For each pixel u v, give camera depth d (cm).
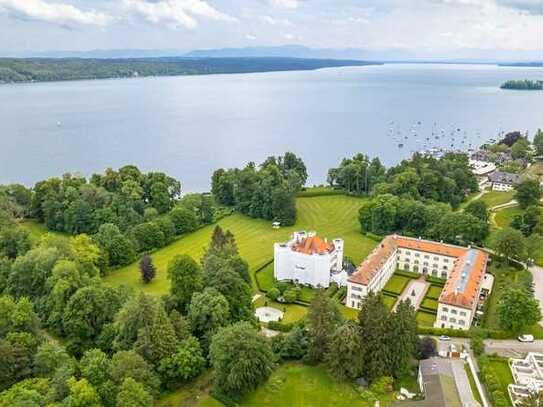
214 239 14112
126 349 9169
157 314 9112
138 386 7650
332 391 9125
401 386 9325
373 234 17962
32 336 9500
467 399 8619
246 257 16125
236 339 8700
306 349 10062
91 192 18550
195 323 10031
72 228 17650
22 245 13662
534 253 14400
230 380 8425
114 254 15250
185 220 18362
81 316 10069
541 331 11312
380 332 9269
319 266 13775
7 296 10344
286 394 9031
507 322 10850
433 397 8612
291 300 12938
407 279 14612
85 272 12288
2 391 8375
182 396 8925
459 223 15850
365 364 9400
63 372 8025
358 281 12569
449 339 10950
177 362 8912
